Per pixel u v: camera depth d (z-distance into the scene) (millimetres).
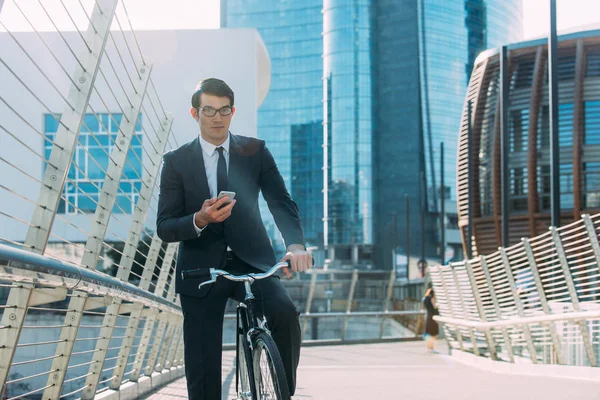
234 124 28875
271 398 3119
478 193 46062
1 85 25938
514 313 12914
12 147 26109
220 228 3727
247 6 134750
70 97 3732
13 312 3400
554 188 14297
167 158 3820
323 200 126125
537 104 42969
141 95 5559
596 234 8758
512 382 8820
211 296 3730
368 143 120500
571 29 41531
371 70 122188
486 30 128500
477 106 45781
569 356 10562
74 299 4605
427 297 20156
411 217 118375
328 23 124000
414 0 122062
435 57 122188
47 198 3551
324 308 28688
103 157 26594
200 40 28891
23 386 17797
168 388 8727
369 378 10234
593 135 40688
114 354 16797
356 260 118125
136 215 6641
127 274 6441
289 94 131000
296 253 3639
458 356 17172
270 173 3939
